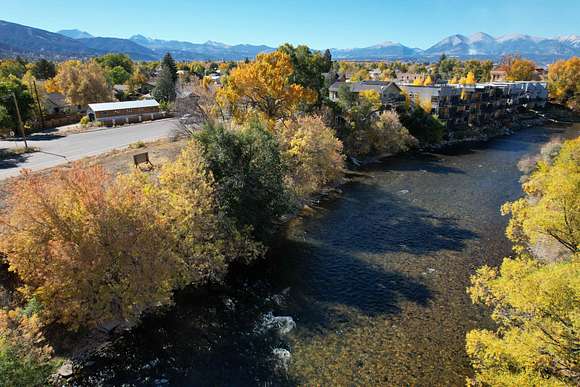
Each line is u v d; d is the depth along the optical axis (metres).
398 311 26.53
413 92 91.25
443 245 36.16
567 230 21.44
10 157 45.84
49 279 21.20
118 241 22.66
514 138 90.25
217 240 29.92
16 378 15.75
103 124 71.00
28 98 64.88
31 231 21.81
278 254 34.28
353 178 57.50
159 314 26.02
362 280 30.33
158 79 108.62
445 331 24.56
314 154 46.91
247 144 32.88
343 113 69.00
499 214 43.81
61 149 50.66
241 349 23.06
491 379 15.89
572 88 128.12
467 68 190.62
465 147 80.19
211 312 26.39
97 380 20.70
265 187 33.31
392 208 45.53
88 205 22.75
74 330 22.69
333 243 36.47
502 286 17.89
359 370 21.50
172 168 29.80
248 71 53.59
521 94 117.56
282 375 21.17
